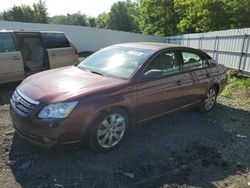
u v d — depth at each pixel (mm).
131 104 4004
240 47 11719
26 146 3959
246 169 3832
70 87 3697
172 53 4906
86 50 21578
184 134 4801
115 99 3760
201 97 5648
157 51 4602
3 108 5844
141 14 34000
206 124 5383
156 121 5270
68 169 3451
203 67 5621
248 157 4184
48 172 3369
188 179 3457
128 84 3979
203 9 21469
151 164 3717
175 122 5344
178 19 30562
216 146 4441
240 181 3527
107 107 3680
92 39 21609
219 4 20766
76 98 3438
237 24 20156
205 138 4715
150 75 4156
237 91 8828
